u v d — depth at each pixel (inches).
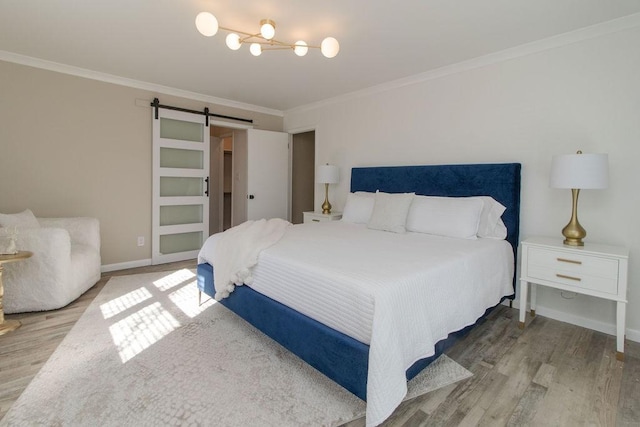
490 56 115.3
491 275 92.4
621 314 79.4
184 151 175.0
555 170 90.2
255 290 85.0
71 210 141.3
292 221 222.8
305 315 70.1
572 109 99.4
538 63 105.7
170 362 76.3
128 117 154.2
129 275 145.6
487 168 114.7
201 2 85.4
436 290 68.2
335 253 82.4
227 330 92.9
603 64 93.4
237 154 216.4
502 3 82.8
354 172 164.1
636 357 80.6
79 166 142.3
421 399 64.2
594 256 83.2
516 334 93.0
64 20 96.1
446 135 130.6
